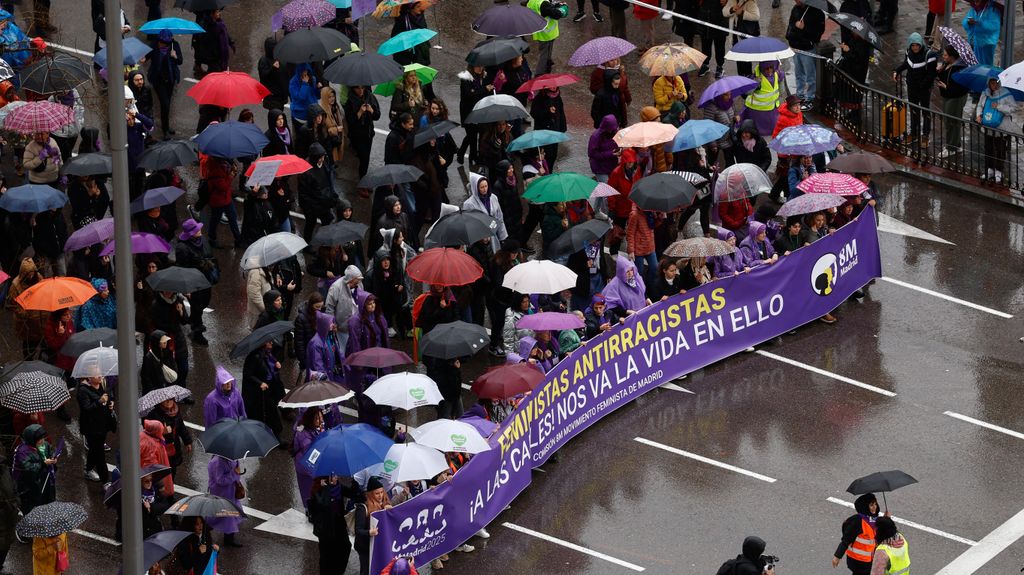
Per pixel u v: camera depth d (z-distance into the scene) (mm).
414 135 47188
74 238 42688
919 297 47594
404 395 36156
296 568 35938
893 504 38656
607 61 51094
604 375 41719
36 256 45562
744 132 49031
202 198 47844
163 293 40406
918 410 42406
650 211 44906
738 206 46562
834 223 46875
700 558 36625
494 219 45438
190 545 33531
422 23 54438
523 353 39750
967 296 47562
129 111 48562
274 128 48688
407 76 50781
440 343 38031
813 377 43969
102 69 53594
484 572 36125
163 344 38125
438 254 40875
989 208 52000
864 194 47406
